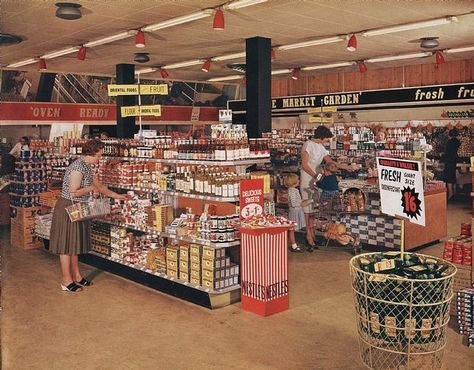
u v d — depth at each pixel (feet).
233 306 17.48
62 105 48.39
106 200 19.76
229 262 17.56
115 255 21.65
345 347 13.91
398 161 10.14
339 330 15.14
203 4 22.33
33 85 45.85
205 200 19.34
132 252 21.01
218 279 17.19
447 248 16.69
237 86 61.46
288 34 29.12
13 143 47.75
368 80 48.88
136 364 13.07
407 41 32.30
